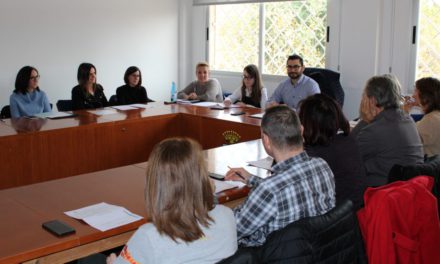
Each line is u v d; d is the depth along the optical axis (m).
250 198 1.88
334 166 2.29
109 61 6.39
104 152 4.27
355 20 5.48
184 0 6.97
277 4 6.25
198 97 5.68
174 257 1.45
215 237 1.51
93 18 6.17
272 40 6.37
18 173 3.76
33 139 3.81
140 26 6.62
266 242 1.73
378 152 2.85
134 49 6.61
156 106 5.09
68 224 1.97
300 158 1.94
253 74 5.25
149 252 1.44
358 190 2.36
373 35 5.36
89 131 4.14
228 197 2.36
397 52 5.27
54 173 3.97
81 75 5.07
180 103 5.28
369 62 5.43
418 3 5.13
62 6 5.89
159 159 1.47
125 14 6.45
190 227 1.46
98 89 5.24
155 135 4.59
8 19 5.53
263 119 1.99
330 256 1.79
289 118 1.94
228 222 1.57
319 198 1.93
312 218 1.75
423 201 1.99
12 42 5.58
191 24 7.08
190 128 4.66
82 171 4.14
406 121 2.88
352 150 2.38
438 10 5.04
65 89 6.05
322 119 2.29
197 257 1.47
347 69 5.62
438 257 2.03
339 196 2.29
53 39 5.88
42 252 1.76
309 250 1.70
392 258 1.90
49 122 4.19
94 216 2.05
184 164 1.47
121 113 4.66
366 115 2.99
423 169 2.48
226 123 4.32
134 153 4.48
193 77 7.15
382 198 1.91
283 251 1.68
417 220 1.99
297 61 4.97
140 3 6.58
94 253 1.95
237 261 1.45
